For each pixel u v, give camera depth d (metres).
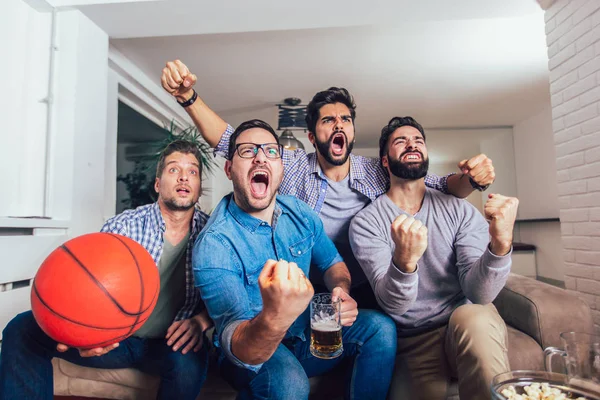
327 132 1.62
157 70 3.47
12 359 1.14
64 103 2.19
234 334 0.91
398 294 1.17
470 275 1.26
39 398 1.15
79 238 1.01
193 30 2.51
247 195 1.17
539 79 3.72
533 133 4.94
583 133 2.17
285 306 0.73
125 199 3.70
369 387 1.26
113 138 3.16
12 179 1.98
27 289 1.75
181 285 1.40
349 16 2.35
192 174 1.41
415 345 1.42
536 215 4.96
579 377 0.91
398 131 1.49
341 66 3.41
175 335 1.24
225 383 1.36
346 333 1.31
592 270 2.13
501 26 2.78
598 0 2.05
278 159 1.20
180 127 4.44
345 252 1.63
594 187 2.11
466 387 1.12
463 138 5.78
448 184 1.57
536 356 1.40
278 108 4.46
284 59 3.28
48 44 2.17
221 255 1.08
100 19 2.34
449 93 4.06
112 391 1.42
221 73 3.53
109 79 3.10
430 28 2.81
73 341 0.92
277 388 1.04
